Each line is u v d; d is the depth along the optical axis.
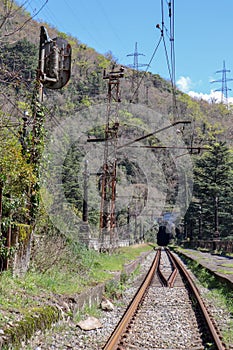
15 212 10.26
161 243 76.62
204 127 112.56
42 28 12.31
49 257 11.22
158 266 29.66
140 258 33.44
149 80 119.38
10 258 9.20
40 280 9.73
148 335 8.60
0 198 8.52
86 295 10.30
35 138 11.02
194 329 9.28
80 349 7.22
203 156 71.94
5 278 8.59
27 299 8.01
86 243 20.92
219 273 18.83
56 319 8.05
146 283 17.45
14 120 8.86
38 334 7.11
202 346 7.72
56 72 12.41
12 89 8.45
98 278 13.67
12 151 9.36
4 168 9.28
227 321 10.18
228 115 135.00
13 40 7.91
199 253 44.94
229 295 13.70
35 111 11.04
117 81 29.08
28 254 9.92
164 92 119.00
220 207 65.00
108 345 7.26
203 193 66.69
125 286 16.78
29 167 9.92
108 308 11.33
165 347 7.67
